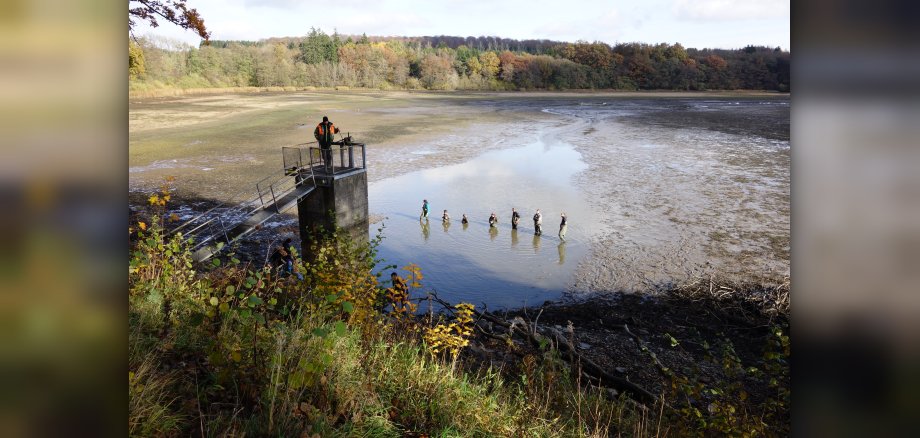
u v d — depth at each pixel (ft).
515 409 21.03
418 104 301.63
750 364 38.40
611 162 124.47
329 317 23.56
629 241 68.59
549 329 41.14
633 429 22.34
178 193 86.69
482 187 98.94
